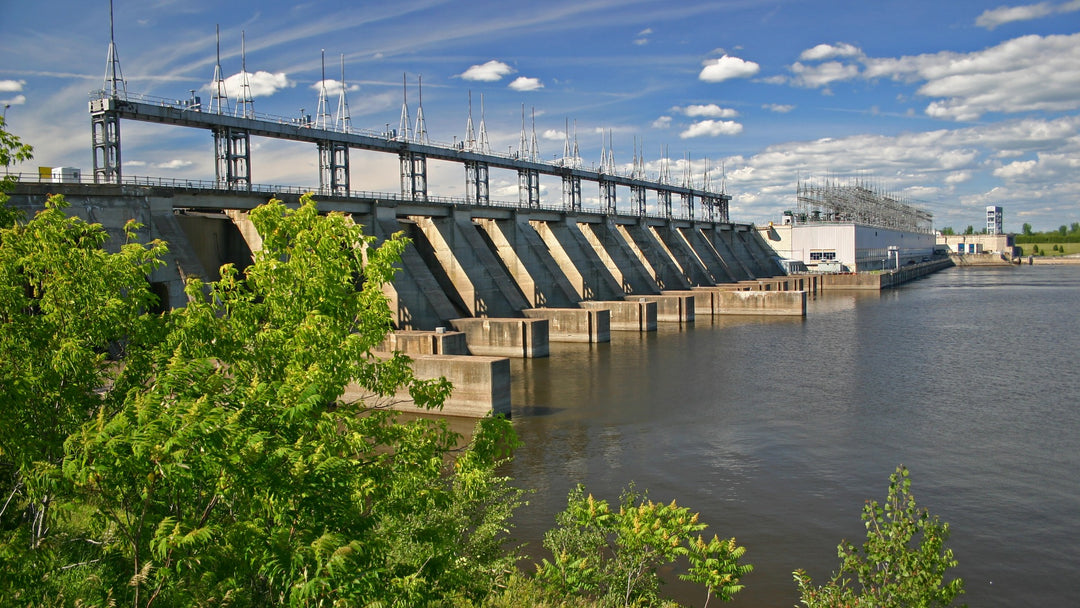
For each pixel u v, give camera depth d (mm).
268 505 8297
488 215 76188
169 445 7566
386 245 11477
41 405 10359
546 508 26000
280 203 11508
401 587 8938
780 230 155875
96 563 11312
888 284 136500
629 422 38188
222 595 9898
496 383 39031
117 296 11367
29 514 11656
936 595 12203
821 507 25953
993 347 62312
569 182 100250
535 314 70375
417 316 60469
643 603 15500
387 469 10305
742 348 63625
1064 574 21047
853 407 41000
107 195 41156
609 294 88062
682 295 88688
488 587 14555
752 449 33031
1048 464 30625
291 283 11078
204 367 9258
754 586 20266
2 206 13289
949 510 25781
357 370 11016
